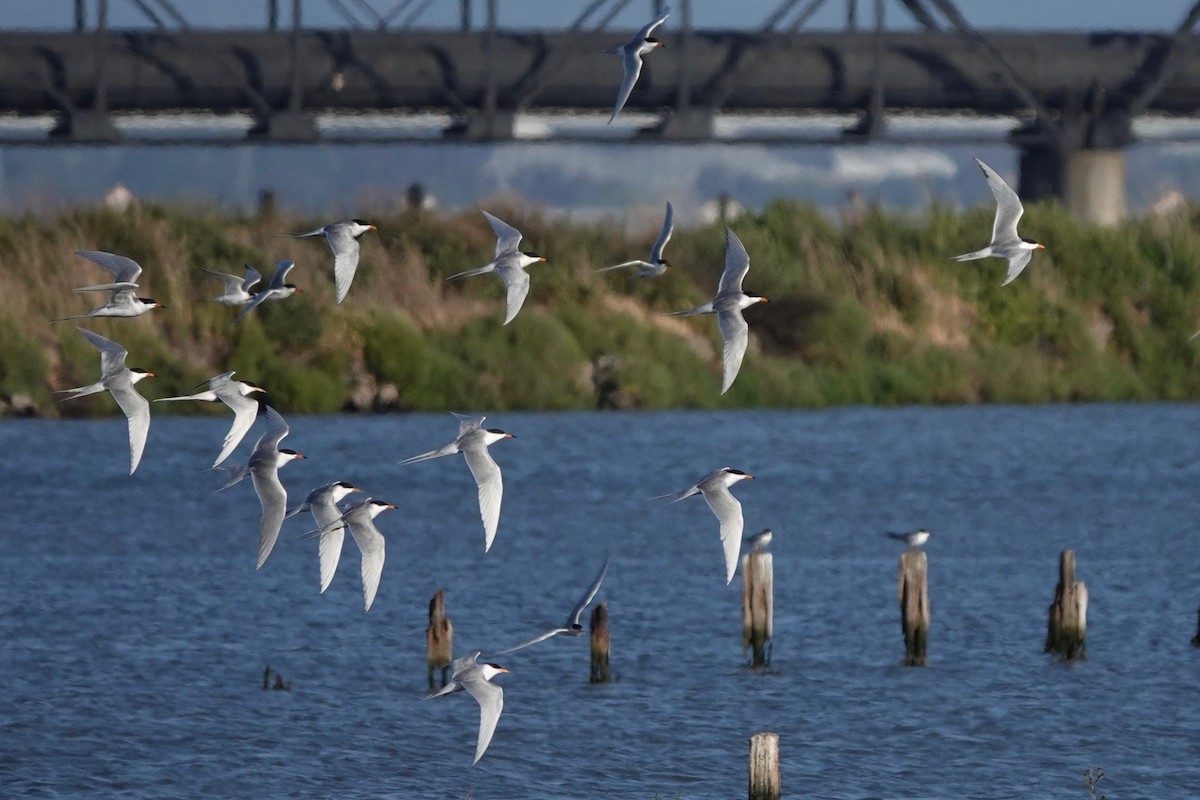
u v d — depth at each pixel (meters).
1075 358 78.75
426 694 33.84
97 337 26.23
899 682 34.81
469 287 75.12
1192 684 34.88
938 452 65.38
